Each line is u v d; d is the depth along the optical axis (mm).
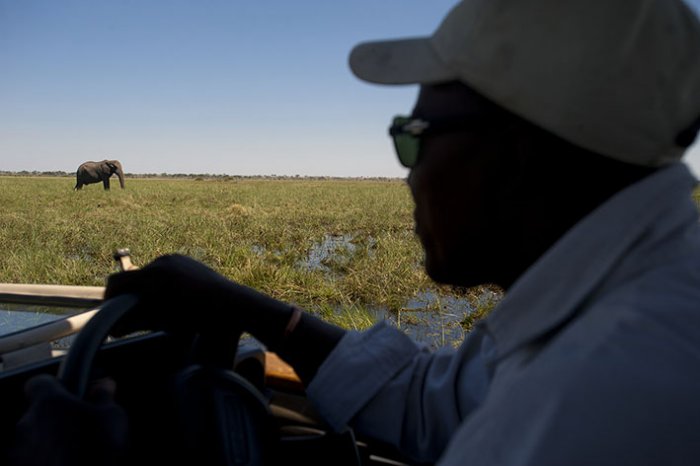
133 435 963
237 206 16422
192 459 926
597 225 646
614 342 536
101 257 7938
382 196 26781
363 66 780
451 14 762
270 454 1021
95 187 36156
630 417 493
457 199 765
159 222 12352
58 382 727
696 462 482
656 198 642
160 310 1040
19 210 15797
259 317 1114
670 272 598
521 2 665
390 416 1152
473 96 727
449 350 1230
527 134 695
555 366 550
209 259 7793
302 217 14703
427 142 765
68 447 655
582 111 639
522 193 719
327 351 1178
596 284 625
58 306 1841
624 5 632
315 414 1304
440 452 1121
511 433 541
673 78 644
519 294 675
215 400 981
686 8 681
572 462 490
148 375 1066
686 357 521
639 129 638
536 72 654
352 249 9461
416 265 7762
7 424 934
